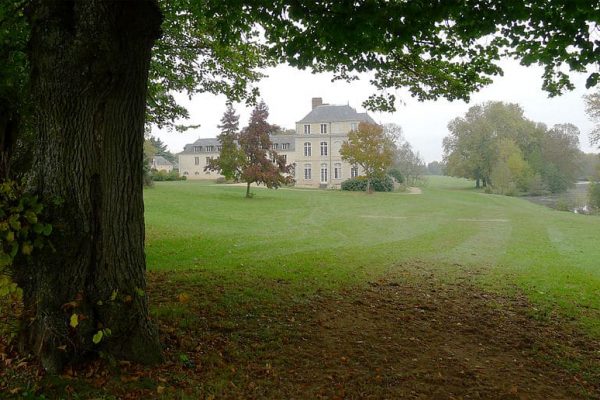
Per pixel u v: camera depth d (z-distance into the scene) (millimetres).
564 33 5051
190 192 36812
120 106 3779
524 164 55969
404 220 22672
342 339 5105
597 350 5129
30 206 3393
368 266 10016
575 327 5910
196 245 12117
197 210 24359
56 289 3670
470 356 4832
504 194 54781
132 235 3973
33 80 3643
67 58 3432
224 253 10969
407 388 3992
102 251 3799
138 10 3576
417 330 5590
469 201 38781
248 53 9664
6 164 4977
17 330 3957
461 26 5621
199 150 83000
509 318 6250
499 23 5270
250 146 34594
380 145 45625
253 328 5227
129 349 3920
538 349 5098
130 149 3914
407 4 4953
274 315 5789
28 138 5527
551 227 20750
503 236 17219
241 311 5816
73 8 3449
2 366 3691
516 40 5715
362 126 44719
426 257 11766
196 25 8547
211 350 4516
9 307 4727
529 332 5672
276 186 34938
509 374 4402
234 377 3988
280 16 5781
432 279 8875
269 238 14625
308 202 33094
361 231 17781
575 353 5020
